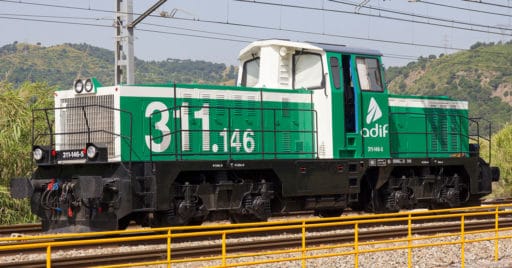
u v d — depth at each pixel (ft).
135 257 49.16
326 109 70.54
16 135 93.20
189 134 64.75
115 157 60.64
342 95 71.26
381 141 75.15
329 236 60.59
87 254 52.31
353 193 72.79
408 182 78.89
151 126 62.44
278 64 71.77
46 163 62.54
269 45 72.08
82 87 62.75
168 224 61.11
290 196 67.87
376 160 73.82
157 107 62.95
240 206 65.57
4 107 95.30
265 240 57.21
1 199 90.07
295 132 71.05
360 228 71.15
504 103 470.39
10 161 94.48
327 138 70.54
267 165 66.08
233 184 65.05
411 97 81.61
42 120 98.73
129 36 98.48
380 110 75.15
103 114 61.72
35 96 103.30
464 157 84.02
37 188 61.67
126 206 57.57
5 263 45.44
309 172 68.69
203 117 65.67
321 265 52.13
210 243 57.82
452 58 560.61
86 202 58.70
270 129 69.67
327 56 70.54
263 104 69.36
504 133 162.40
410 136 80.64
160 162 59.16
